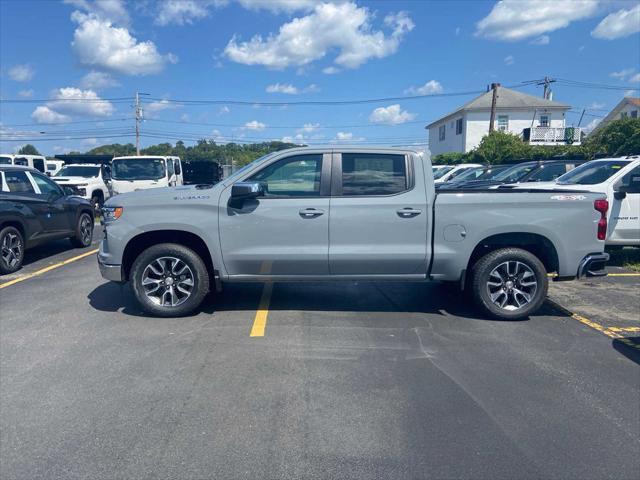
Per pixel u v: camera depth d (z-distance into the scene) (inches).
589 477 126.0
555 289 302.0
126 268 246.4
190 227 234.5
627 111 1749.5
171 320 240.2
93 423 149.5
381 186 235.1
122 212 237.8
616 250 404.5
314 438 141.5
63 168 751.1
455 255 234.5
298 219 232.8
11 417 153.0
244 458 132.6
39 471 127.9
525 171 570.6
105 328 229.3
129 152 2412.6
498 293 240.8
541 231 234.7
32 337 218.7
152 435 143.1
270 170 237.3
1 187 362.0
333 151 236.7
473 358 196.7
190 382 175.2
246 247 235.5
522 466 129.9
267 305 263.1
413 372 183.6
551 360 195.5
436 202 232.7
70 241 449.1
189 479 124.8
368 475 126.2
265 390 169.3
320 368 186.5
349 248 234.1
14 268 346.6
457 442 139.9
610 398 165.5
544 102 1740.9
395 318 244.2
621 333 226.2
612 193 349.7
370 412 155.3
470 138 1733.5
